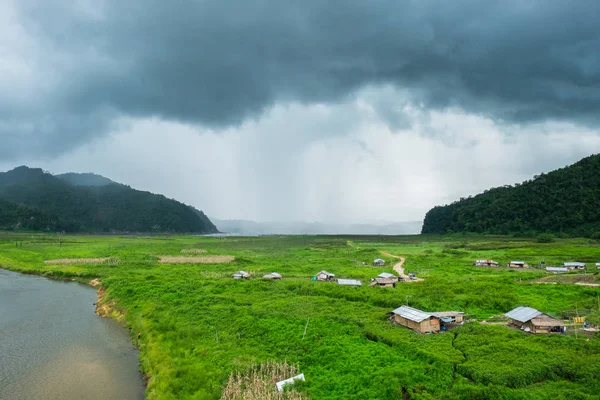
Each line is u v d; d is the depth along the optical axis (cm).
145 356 5428
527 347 4588
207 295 7931
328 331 5506
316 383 4131
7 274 12412
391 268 11894
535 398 3512
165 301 7750
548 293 7500
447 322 5628
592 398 3453
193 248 19750
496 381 3812
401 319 5759
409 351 4662
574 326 5484
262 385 4091
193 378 4462
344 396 3844
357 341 5128
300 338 5359
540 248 15012
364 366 4378
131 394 4525
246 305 7181
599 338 4912
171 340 5766
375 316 6159
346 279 9338
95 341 6262
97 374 5041
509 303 6831
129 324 6969
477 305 6888
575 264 10500
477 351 4541
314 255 15975
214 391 4172
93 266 12588
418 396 3678
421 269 11544
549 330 5225
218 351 5188
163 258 14612
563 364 4119
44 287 10369
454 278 9425
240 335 5788
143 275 10269
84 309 8206
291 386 4025
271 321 6044
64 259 14150
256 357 4916
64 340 6278
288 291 8319
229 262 13512
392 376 4034
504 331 5225
